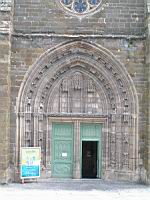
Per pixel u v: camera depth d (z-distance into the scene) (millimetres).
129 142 29359
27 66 29047
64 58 29594
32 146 29266
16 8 29281
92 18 29422
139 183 28984
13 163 28859
